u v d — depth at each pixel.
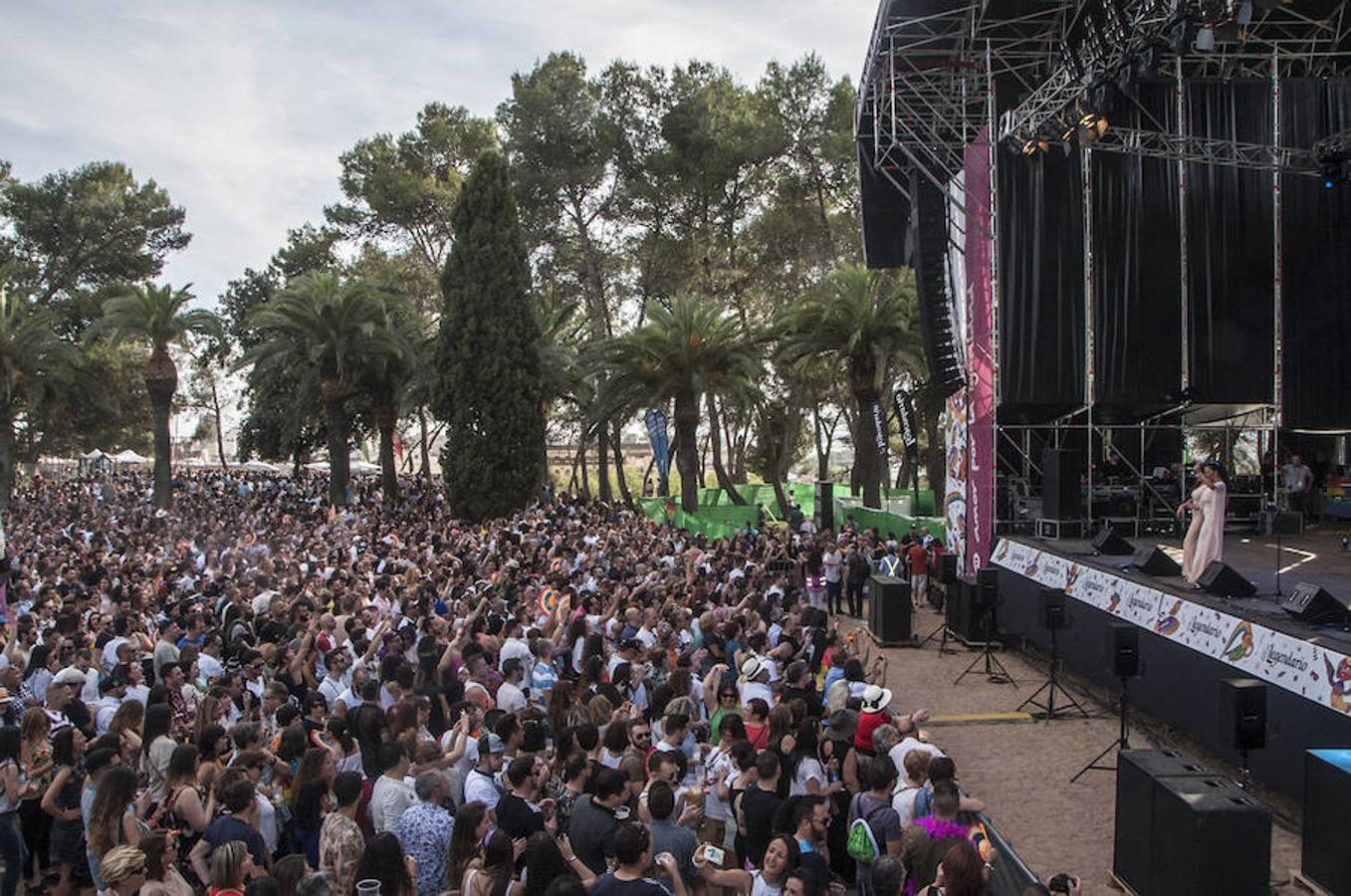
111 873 5.50
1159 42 15.10
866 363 33.91
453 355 36.69
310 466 76.44
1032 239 21.05
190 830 6.77
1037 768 12.11
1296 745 9.88
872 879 5.48
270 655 10.99
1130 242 21.02
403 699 8.23
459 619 13.05
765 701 8.59
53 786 7.97
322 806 7.18
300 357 42.19
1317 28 21.80
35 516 34.53
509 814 6.49
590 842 6.40
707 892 6.45
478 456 36.38
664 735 7.81
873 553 24.62
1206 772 8.09
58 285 60.12
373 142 53.69
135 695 10.01
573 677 11.33
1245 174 21.02
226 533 28.70
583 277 50.66
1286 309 20.83
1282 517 18.42
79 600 14.31
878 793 7.02
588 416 37.31
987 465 21.02
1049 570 17.03
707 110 46.47
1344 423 20.73
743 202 47.91
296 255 61.94
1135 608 13.70
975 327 22.09
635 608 12.27
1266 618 10.81
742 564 18.50
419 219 52.22
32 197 58.75
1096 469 22.84
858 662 10.02
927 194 25.73
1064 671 17.16
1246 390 21.00
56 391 45.06
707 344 35.41
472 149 51.34
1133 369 20.95
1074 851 9.59
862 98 26.02
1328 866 8.12
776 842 5.70
